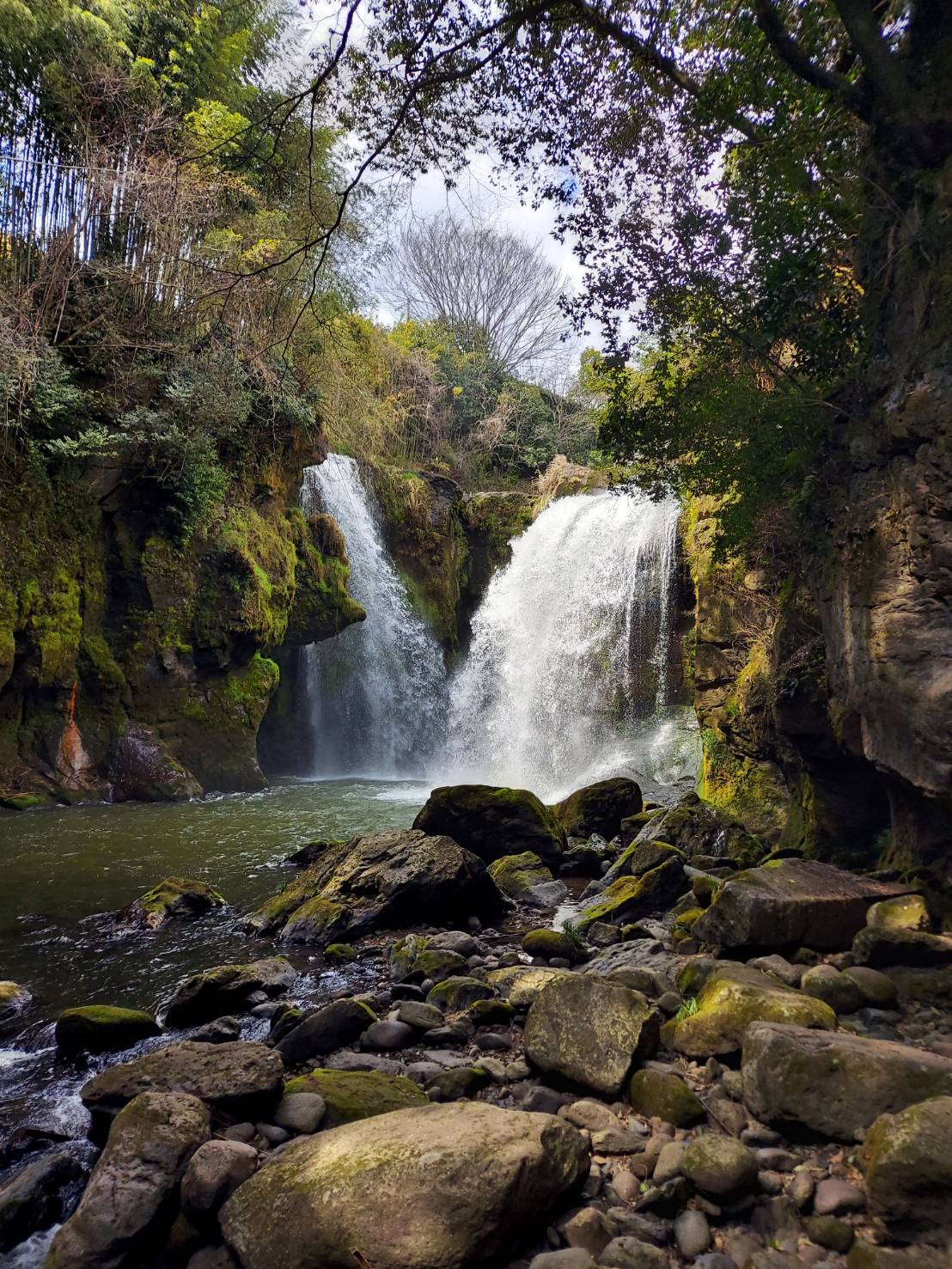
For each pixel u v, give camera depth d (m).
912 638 4.61
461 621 24.25
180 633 15.13
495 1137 2.74
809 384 6.21
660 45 6.35
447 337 34.56
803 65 5.41
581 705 18.92
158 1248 2.77
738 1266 2.45
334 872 7.11
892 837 5.73
